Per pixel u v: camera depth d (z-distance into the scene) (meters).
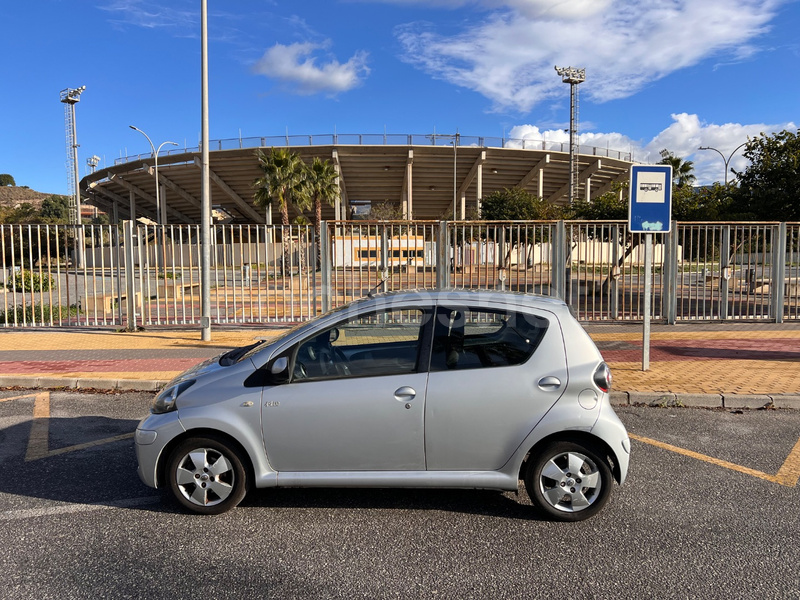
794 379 7.16
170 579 2.99
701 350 9.16
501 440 3.56
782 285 12.00
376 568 3.10
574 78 46.56
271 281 22.91
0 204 142.38
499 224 11.30
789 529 3.52
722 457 4.82
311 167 38.34
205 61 10.33
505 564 3.13
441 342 3.70
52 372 7.92
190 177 54.12
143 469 3.71
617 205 20.59
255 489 4.21
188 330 11.88
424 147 47.91
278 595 2.84
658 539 3.41
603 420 3.53
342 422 3.58
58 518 3.73
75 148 52.22
